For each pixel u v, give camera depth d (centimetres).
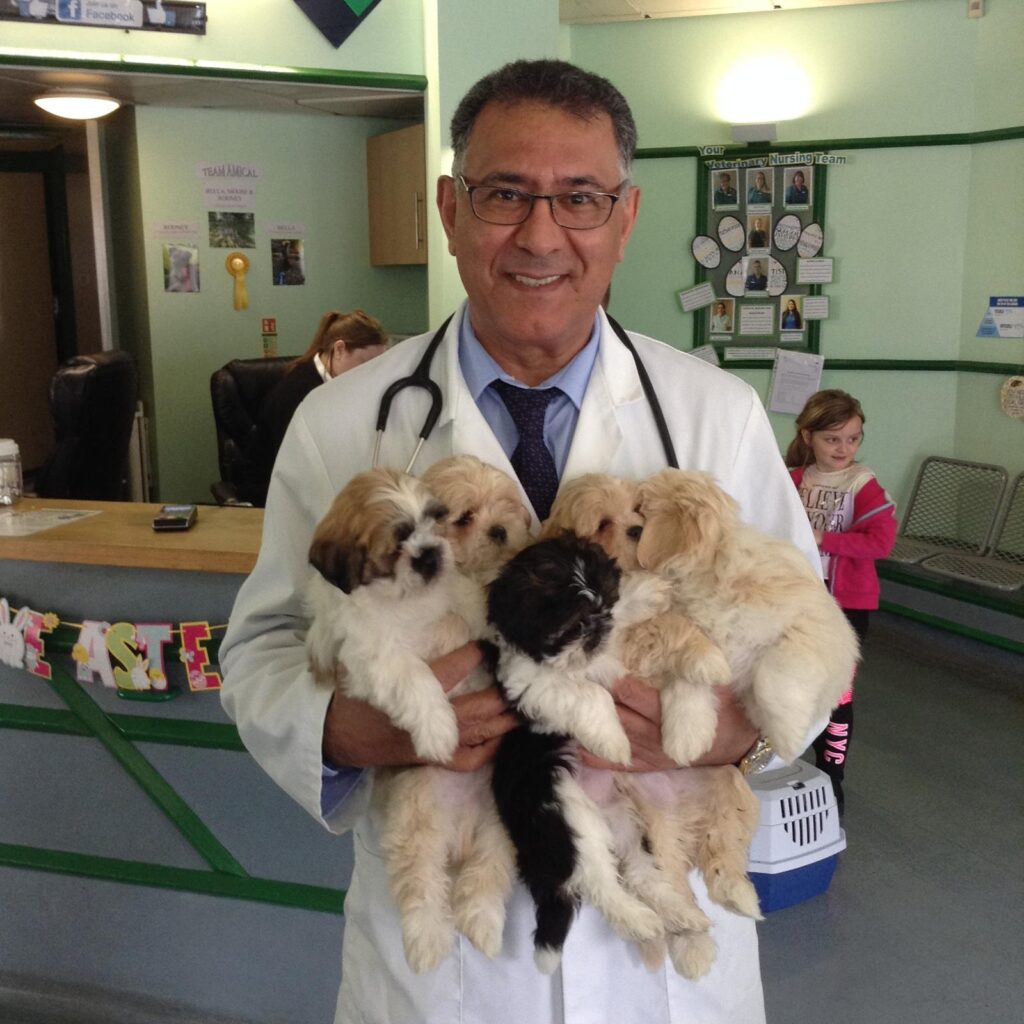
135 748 248
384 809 140
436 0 404
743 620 133
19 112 594
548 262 131
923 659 501
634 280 607
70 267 789
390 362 156
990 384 549
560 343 140
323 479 150
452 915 131
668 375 153
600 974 135
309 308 558
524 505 139
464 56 414
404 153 500
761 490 152
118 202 591
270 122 530
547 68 134
